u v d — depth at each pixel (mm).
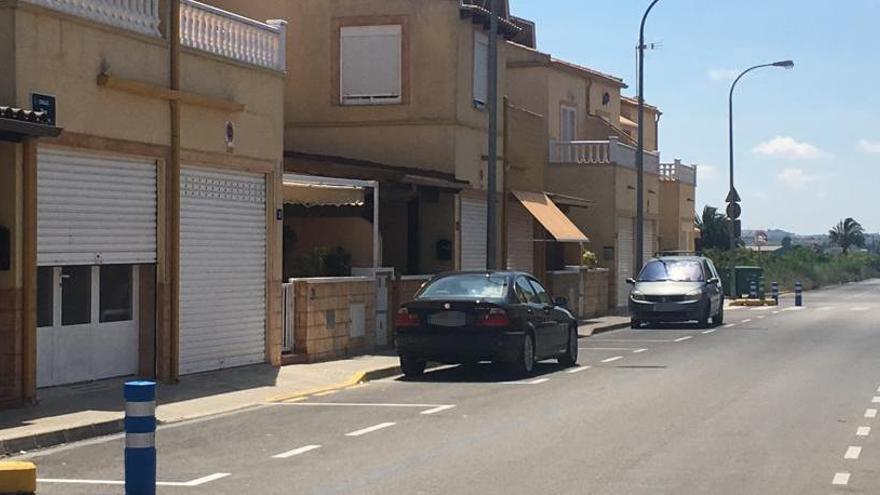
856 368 20250
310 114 28922
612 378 18609
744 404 15172
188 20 17281
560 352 20547
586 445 11828
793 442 12039
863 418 13852
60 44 14461
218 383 17188
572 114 44406
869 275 108812
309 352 20250
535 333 19219
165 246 16672
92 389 15336
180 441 12336
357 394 16750
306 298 20172
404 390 17219
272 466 10727
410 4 28359
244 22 18656
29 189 13789
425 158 28328
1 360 13742
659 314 32219
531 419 13766
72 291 15359
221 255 18266
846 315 39156
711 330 31531
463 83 28766
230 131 18188
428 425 13367
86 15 14969
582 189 41531
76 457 11359
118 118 15602
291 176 21594
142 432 8703
